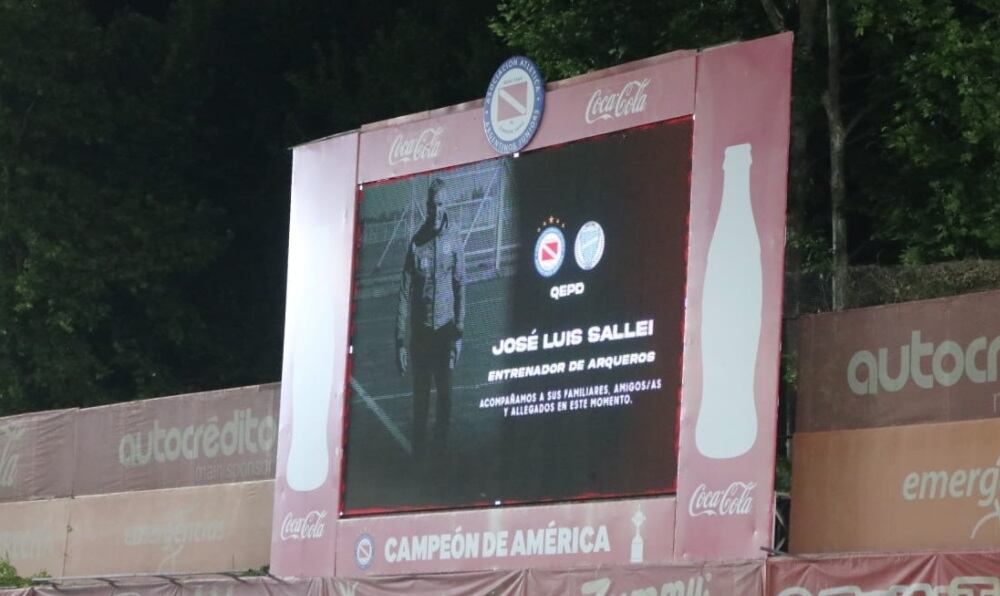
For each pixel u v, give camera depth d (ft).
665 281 42.75
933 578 35.29
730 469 40.22
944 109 56.34
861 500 39.58
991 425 37.27
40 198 83.61
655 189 43.47
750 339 40.37
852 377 40.45
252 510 57.47
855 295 50.24
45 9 85.66
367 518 49.47
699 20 61.62
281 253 97.60
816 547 40.29
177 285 90.94
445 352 48.16
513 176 47.24
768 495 39.29
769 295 40.16
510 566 45.19
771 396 39.65
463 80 88.12
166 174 91.35
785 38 41.14
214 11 93.35
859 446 39.88
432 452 47.98
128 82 91.20
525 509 45.09
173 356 91.86
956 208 55.67
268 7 95.45
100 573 62.75
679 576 40.14
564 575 42.83
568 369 44.78
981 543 36.94
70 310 83.15
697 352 41.57
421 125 50.29
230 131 97.30
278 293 97.14
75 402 84.84
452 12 91.04
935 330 38.88
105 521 63.05
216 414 59.88
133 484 62.54
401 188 50.49
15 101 84.89
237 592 53.36
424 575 46.47
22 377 84.17
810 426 41.16
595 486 43.47
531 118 46.91
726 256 41.29
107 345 88.84
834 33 58.65
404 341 49.47
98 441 64.34
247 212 97.76
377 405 49.93
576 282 44.96
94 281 83.71
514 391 46.03
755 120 41.34
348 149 52.34
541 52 62.64
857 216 65.92
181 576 56.90
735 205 41.34
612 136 44.83
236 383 93.86
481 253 47.75
